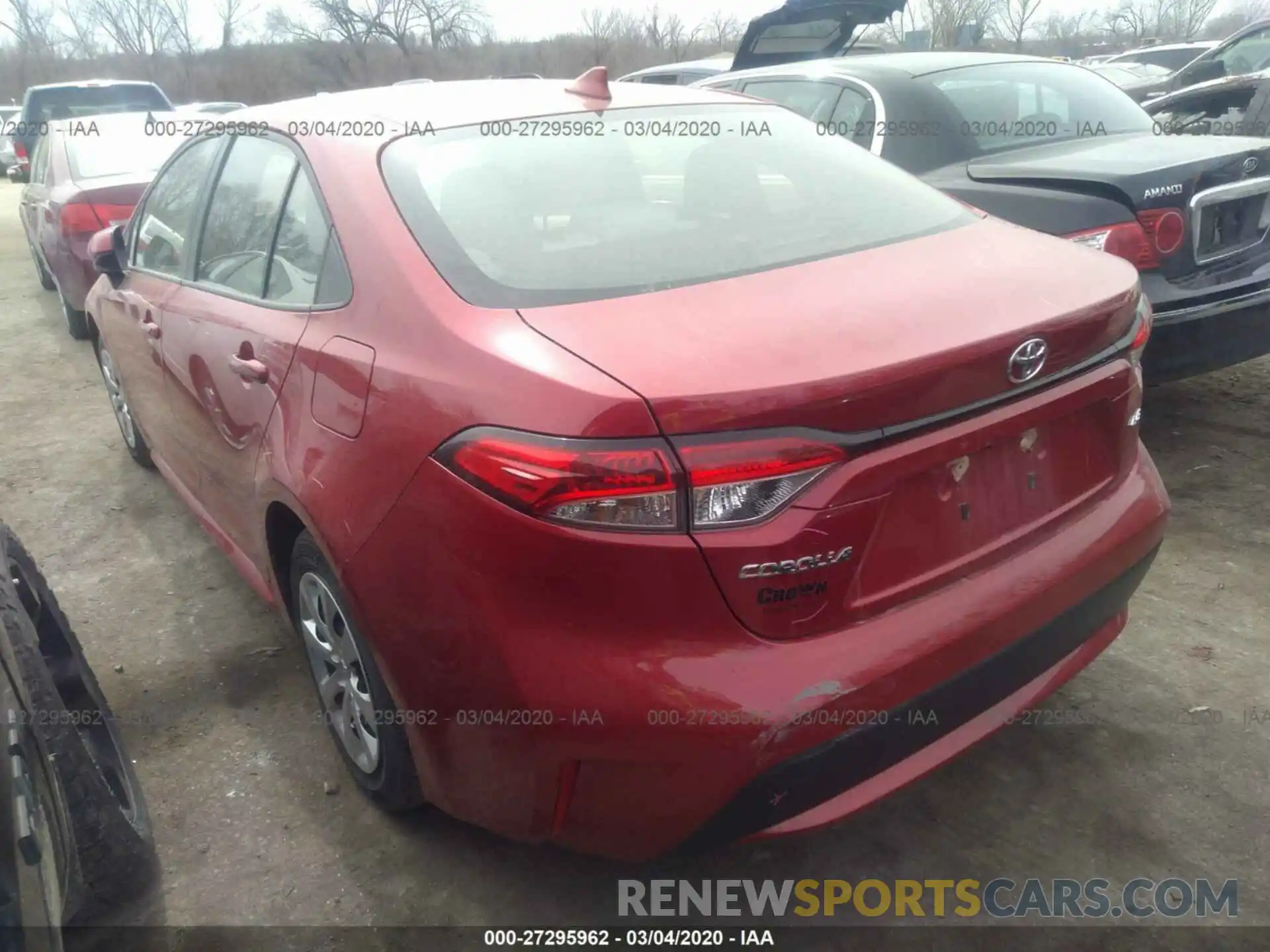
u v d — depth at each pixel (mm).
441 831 2484
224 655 3264
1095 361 2115
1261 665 2953
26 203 8453
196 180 3350
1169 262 3824
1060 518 2162
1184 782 2527
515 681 1808
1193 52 15695
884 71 4906
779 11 6738
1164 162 3816
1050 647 2125
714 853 2396
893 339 1838
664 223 2389
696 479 1675
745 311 1944
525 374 1797
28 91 13594
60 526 4258
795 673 1769
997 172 4160
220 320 2834
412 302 2074
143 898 2229
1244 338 4020
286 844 2469
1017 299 2043
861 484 1767
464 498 1818
